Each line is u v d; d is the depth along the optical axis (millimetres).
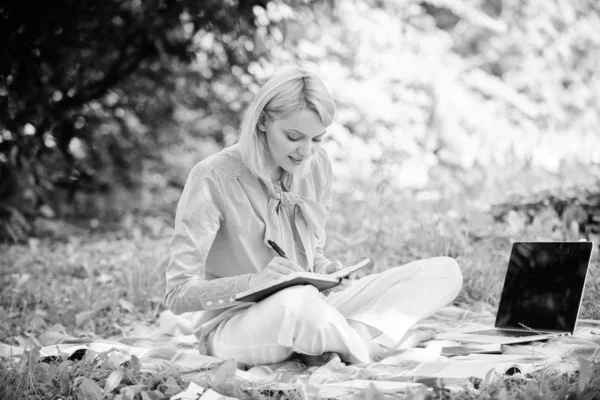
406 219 6879
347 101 11094
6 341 4496
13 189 9031
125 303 5312
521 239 5898
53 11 8945
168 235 8711
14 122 8992
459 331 4156
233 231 3629
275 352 3430
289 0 9383
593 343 3576
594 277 4898
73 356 3666
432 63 12031
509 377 3076
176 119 11805
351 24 11391
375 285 3773
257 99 3469
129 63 10461
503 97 12930
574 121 12836
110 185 11047
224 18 9172
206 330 3691
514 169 7750
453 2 13312
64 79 9664
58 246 8305
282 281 3338
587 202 6371
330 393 2984
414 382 3078
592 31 13406
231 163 3613
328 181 4008
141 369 3422
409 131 11195
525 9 13625
